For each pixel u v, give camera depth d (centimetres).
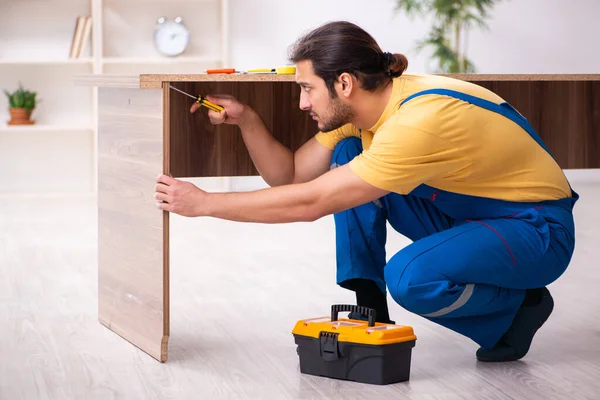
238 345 244
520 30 658
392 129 196
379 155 196
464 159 203
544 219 215
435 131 196
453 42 647
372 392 203
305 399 198
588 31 667
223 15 609
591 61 670
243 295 307
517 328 225
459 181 211
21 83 603
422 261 208
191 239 427
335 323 216
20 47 595
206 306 291
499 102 211
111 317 260
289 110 272
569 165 299
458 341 247
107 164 259
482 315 221
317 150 242
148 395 202
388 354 207
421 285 206
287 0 628
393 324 225
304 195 201
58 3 597
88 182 621
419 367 222
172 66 630
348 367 211
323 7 633
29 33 595
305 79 203
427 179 202
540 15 659
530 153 213
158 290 225
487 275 210
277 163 242
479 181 212
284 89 271
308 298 303
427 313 211
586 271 344
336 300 300
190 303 295
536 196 215
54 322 269
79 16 601
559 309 284
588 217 487
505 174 212
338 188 199
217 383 210
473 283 210
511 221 214
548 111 294
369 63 199
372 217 233
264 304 294
